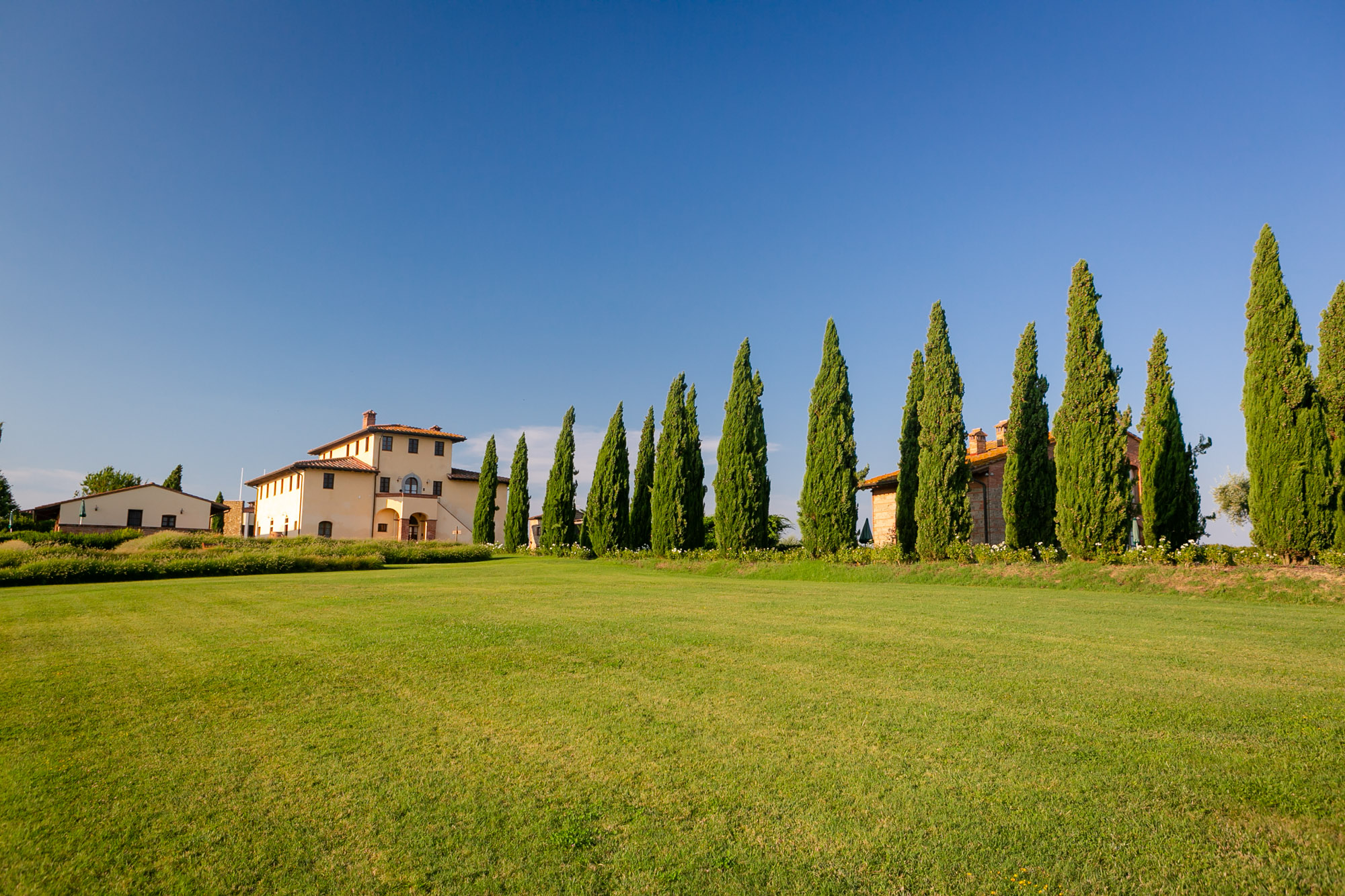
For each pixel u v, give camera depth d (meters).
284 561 24.67
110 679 7.44
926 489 22.91
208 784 4.69
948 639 9.16
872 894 3.36
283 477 57.25
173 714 6.18
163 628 10.90
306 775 4.80
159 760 5.12
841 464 25.20
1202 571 16.39
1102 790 4.37
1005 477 24.98
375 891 3.45
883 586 18.45
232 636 10.03
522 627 10.38
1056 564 19.20
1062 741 5.17
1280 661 7.70
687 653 8.41
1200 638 9.16
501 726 5.73
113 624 11.37
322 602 14.22
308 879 3.55
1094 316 20.53
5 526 51.41
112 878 3.59
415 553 30.97
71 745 5.42
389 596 15.27
